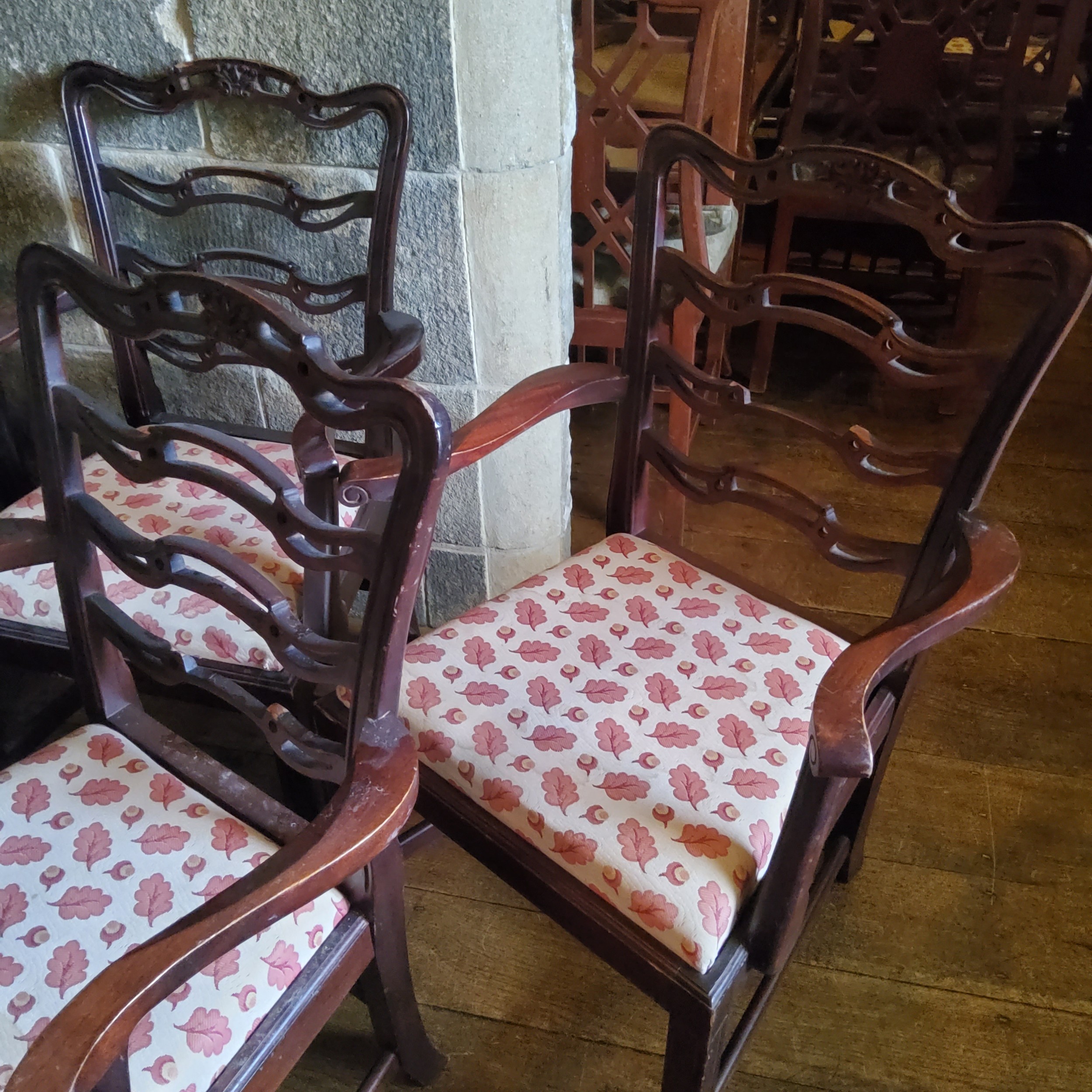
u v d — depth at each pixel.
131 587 1.09
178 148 1.31
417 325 1.17
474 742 0.91
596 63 1.90
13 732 1.35
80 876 0.80
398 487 0.65
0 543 0.86
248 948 0.76
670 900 0.79
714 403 1.08
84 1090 0.52
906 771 1.50
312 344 0.64
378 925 0.86
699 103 1.44
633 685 0.97
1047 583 1.86
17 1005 0.72
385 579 0.69
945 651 1.71
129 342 1.36
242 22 1.19
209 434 0.74
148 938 0.72
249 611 0.80
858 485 2.14
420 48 1.15
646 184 1.02
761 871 0.83
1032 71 2.04
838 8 2.38
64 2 1.22
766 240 2.89
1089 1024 1.19
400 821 0.71
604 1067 1.15
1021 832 1.41
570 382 1.05
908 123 2.21
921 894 1.33
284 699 1.07
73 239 1.43
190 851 0.82
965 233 0.87
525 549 1.59
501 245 1.29
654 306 1.07
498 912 1.31
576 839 0.83
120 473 0.81
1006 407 0.88
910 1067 1.15
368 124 1.23
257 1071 0.74
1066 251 0.80
